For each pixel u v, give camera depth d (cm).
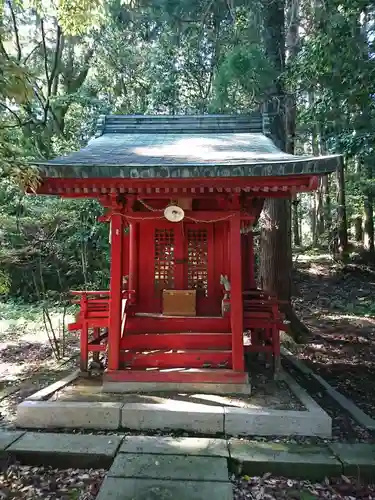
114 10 1341
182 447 402
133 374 519
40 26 1486
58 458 388
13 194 934
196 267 631
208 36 1272
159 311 625
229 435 441
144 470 360
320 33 732
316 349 870
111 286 538
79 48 1716
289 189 504
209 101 1237
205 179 458
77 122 1421
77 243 1127
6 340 919
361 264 1750
